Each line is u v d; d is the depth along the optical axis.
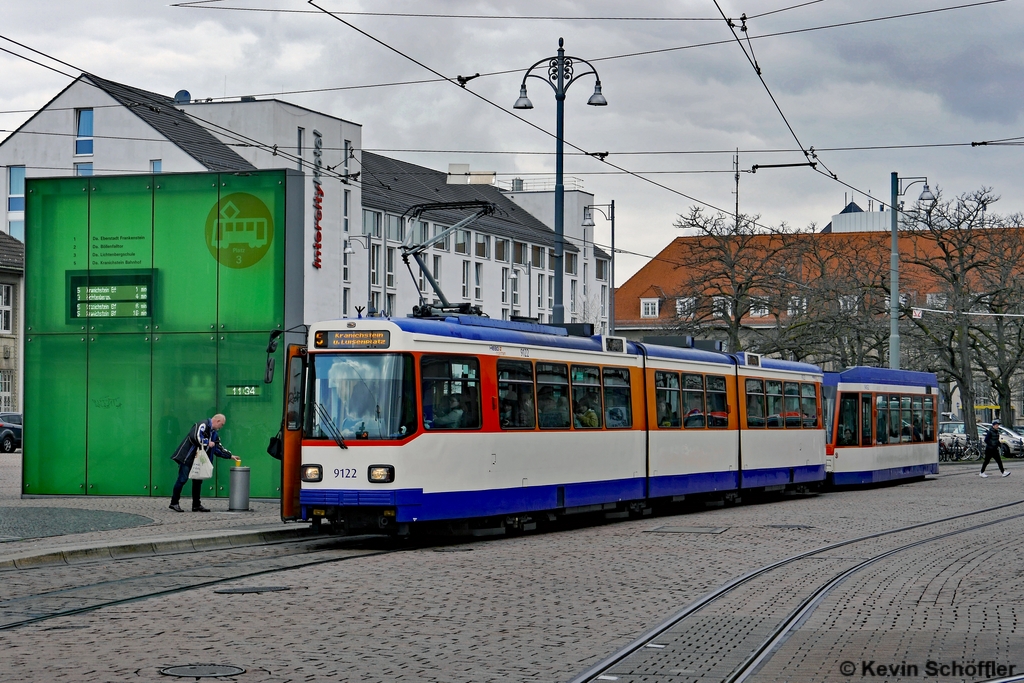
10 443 56.28
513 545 18.69
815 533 20.64
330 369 18.58
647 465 24.36
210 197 25.73
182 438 25.67
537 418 20.84
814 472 32.53
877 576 14.95
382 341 18.39
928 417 41.94
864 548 18.31
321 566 15.51
